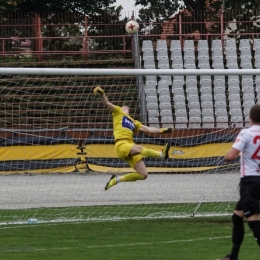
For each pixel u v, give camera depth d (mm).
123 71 45812
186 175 60531
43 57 100688
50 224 40781
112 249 32000
